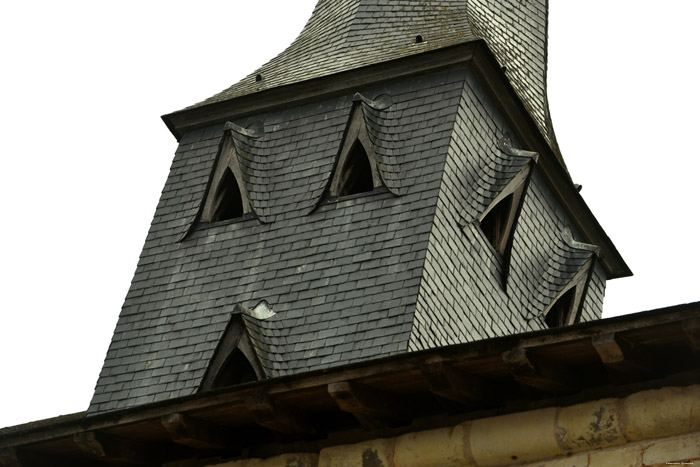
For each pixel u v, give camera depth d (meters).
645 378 26.95
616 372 26.86
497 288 40.94
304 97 44.22
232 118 45.31
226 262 41.78
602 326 26.14
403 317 37.12
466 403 28.30
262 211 42.41
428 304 37.66
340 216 40.88
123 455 30.98
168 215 44.00
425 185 40.12
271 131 44.31
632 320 25.86
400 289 37.84
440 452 28.50
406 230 39.28
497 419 28.16
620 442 27.00
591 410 27.22
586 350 26.81
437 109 41.84
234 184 43.84
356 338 37.34
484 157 42.25
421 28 45.56
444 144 40.88
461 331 38.50
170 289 42.06
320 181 42.09
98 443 30.47
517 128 44.12
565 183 45.31
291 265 40.44
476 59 42.44
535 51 47.62
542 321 42.50
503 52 46.28
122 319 42.00
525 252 42.88
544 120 46.25
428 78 42.78
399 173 40.81
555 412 27.59
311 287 39.44
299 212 41.75
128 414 30.16
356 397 28.31
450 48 42.47
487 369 27.80
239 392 29.23
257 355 37.59
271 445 30.59
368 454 29.25
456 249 39.66
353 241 39.97
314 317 38.59
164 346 40.66
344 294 38.69
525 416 27.88
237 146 43.69
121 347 41.31
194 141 45.53
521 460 27.88
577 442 27.28
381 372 28.05
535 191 44.31
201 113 45.72
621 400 27.05
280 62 47.00
